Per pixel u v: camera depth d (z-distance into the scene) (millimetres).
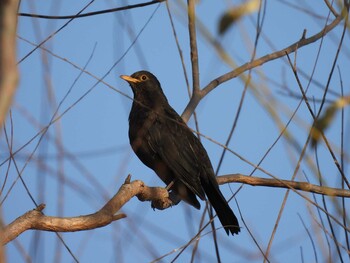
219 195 12555
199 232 7672
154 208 12062
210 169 14227
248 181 11359
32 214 8008
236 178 11758
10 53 3961
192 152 14227
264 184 11266
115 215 8742
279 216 7805
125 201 9797
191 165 14023
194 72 13234
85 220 8367
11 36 3988
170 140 14430
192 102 13047
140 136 14758
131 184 10297
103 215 8594
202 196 13172
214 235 7727
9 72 3934
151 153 14633
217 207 12688
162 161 14430
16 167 7336
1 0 4031
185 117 12773
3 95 3904
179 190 13836
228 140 9227
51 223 8102
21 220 7941
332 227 7453
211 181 13164
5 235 7746
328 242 7211
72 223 8266
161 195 11391
